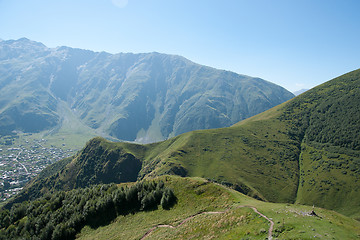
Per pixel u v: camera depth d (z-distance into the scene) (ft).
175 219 180.86
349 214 444.14
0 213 344.69
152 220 196.54
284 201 526.57
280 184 577.43
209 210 177.88
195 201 203.21
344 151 606.55
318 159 635.66
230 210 154.92
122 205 238.48
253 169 621.31
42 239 230.48
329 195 506.48
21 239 239.71
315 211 129.39
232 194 194.70
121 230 198.70
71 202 285.23
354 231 104.32
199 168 628.28
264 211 134.62
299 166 654.94
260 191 546.26
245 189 536.42
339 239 92.43
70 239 220.23
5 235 273.13
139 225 195.93
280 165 646.33
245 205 156.04
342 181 524.52
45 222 256.93
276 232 104.99
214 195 203.21
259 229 112.98
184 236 141.69
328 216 121.90
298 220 113.39
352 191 490.49
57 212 265.95
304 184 573.74
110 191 276.82
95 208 244.42
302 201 521.24
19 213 314.96
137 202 235.81
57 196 328.49
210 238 125.39
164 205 212.43
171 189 226.17
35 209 298.15
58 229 225.15
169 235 152.15
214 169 613.93
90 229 226.58
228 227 130.62
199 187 224.12
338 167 567.18
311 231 98.94
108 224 222.28
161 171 593.83
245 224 125.49
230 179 563.07
